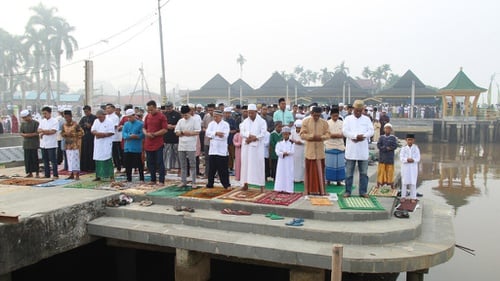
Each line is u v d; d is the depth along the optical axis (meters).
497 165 24.69
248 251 6.46
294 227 6.82
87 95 16.92
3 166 13.98
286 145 8.67
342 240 6.55
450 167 23.98
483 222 12.80
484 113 38.56
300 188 9.38
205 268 7.41
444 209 9.20
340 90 45.75
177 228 7.39
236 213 7.68
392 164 10.02
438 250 6.29
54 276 8.20
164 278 8.89
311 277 6.36
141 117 11.62
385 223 7.10
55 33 46.69
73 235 7.43
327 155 9.64
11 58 45.72
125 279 8.11
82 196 8.27
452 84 37.53
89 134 11.55
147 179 10.56
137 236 7.30
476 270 9.30
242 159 9.02
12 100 46.41
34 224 6.66
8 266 6.26
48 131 10.62
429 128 36.22
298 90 47.12
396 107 40.31
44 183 9.98
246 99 47.00
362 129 8.28
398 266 5.93
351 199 8.20
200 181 10.29
